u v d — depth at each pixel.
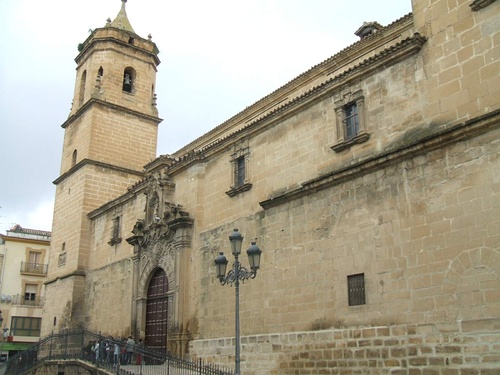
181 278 24.03
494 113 13.30
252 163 22.02
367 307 15.52
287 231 19.16
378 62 17.16
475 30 14.65
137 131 40.03
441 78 15.28
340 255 16.81
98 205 36.72
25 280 56.22
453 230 13.80
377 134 16.88
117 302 30.39
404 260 14.80
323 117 19.05
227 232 22.45
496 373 12.14
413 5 16.66
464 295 13.18
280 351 18.14
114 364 22.14
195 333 22.95
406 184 15.26
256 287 19.98
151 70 42.38
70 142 40.50
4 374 31.83
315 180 18.03
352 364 15.52
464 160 13.95
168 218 25.86
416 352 13.90
